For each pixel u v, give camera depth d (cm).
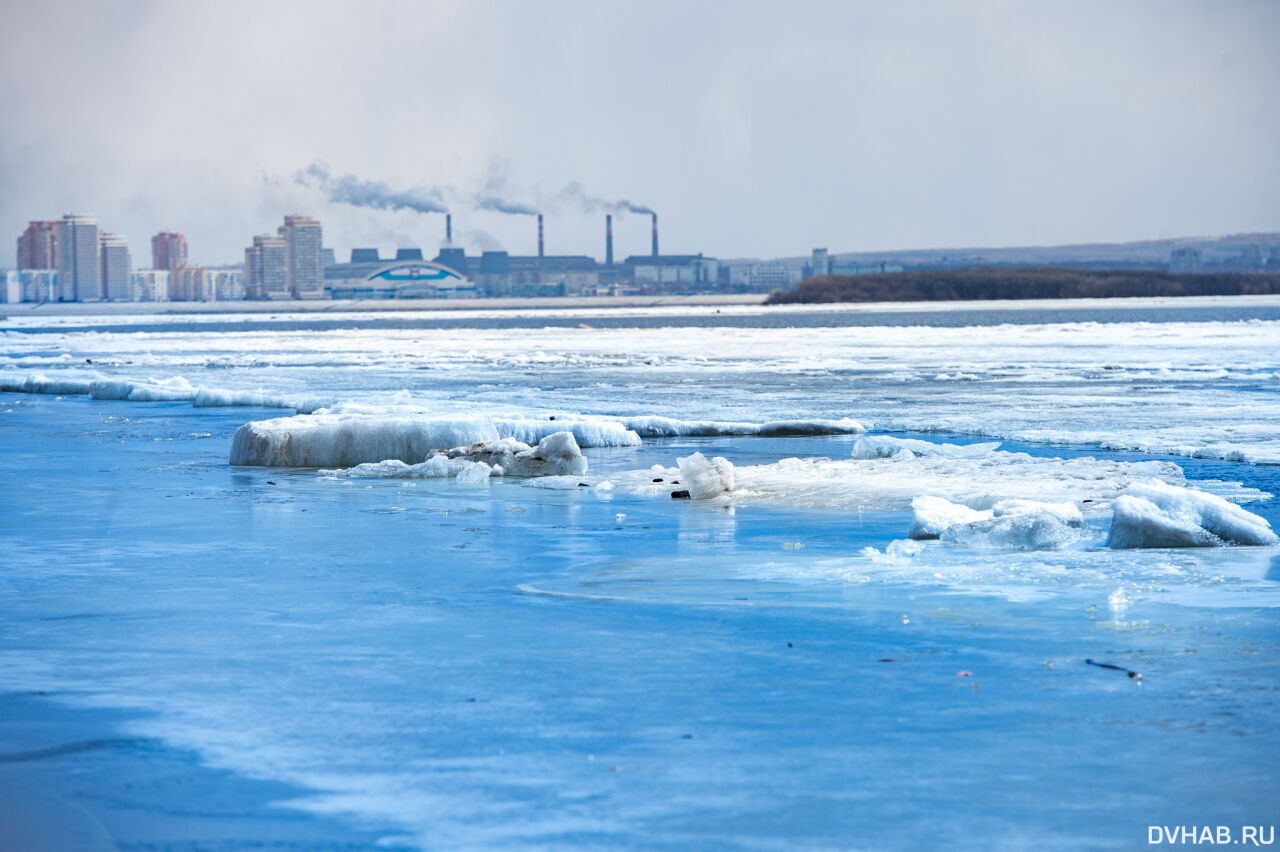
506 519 1866
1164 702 891
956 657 1025
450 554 1568
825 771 761
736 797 722
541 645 1083
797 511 1911
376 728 853
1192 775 746
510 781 751
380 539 1691
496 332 13825
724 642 1088
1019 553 1527
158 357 7925
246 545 1652
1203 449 2611
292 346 9869
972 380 5103
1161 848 648
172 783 755
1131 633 1102
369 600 1291
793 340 10088
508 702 911
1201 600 1240
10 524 1845
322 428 2636
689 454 2775
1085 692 917
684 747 807
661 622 1170
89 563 1526
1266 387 4491
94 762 792
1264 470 2364
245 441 2656
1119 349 7538
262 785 750
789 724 852
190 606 1266
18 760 796
